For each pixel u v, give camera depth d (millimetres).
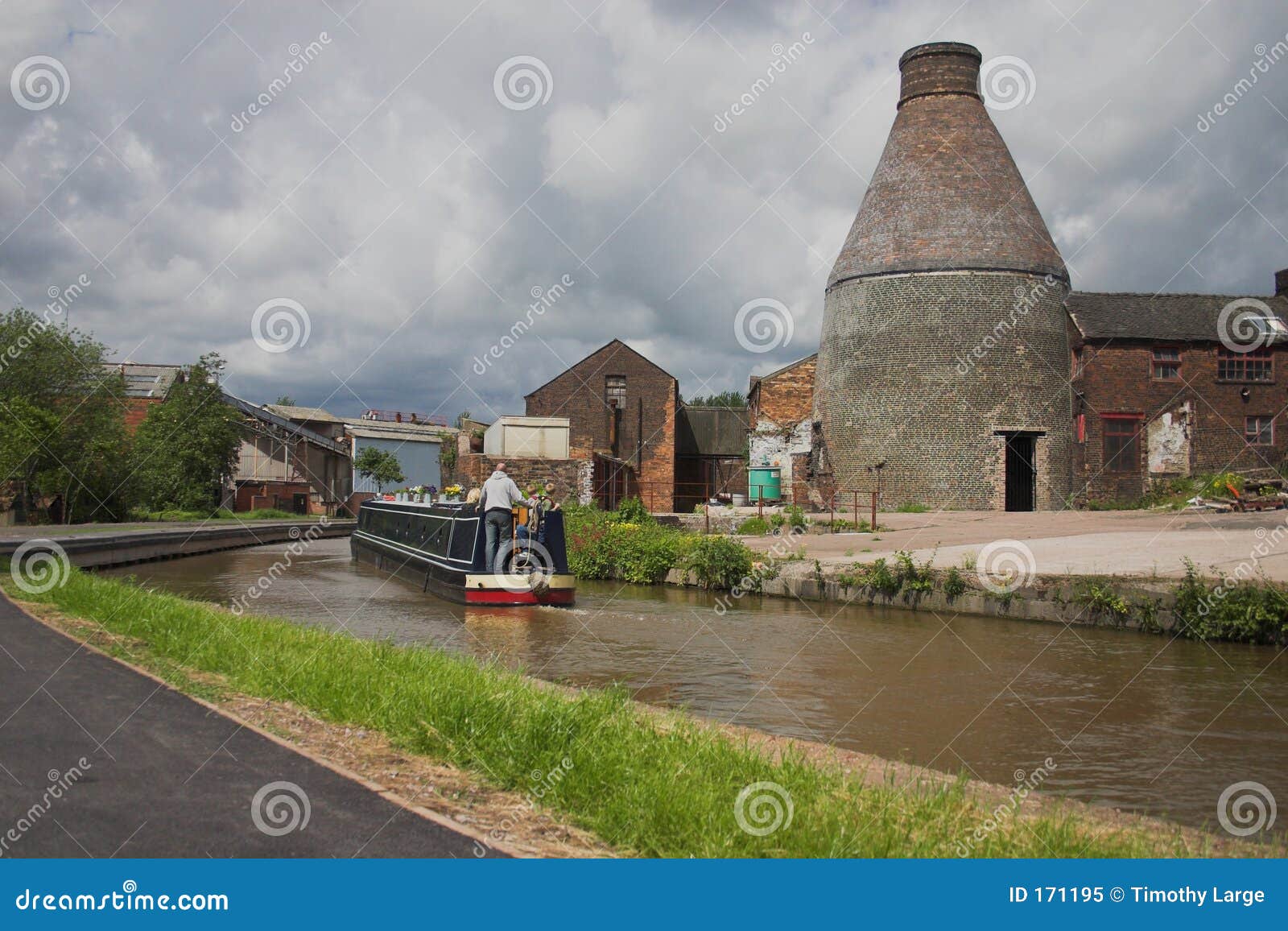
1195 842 4734
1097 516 25969
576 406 49781
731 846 4242
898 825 4574
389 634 12367
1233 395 33625
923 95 36531
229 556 28375
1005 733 7770
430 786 4922
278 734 5746
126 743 5488
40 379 38438
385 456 60625
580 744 5496
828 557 17891
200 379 47906
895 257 34812
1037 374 33875
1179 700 8906
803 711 8469
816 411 39156
